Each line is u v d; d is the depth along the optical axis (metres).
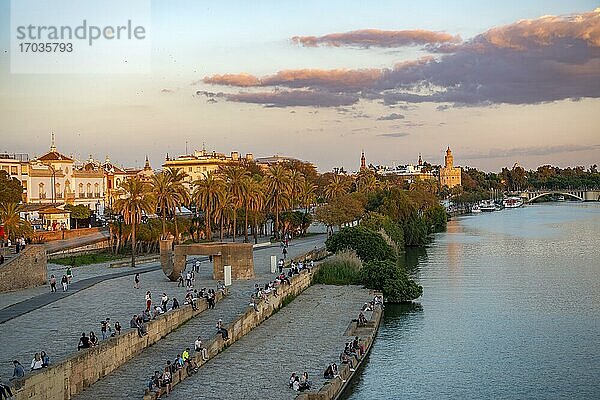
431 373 72.38
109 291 99.31
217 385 62.03
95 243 153.75
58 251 139.12
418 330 91.94
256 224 190.00
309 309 99.75
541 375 71.62
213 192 170.38
